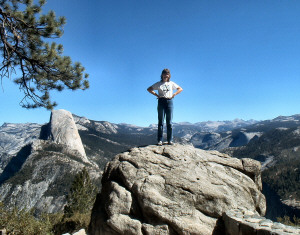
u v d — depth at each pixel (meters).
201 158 6.24
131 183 5.62
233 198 5.39
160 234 4.89
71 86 11.21
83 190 25.69
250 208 5.41
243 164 6.35
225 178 5.76
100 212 5.85
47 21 9.84
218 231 4.70
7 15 9.28
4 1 9.36
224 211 4.96
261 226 3.64
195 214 5.06
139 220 5.16
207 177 5.71
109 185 5.89
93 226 5.84
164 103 6.92
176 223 4.90
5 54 10.19
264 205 5.92
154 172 5.77
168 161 6.02
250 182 5.97
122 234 5.09
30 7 9.57
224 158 6.53
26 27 9.68
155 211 5.06
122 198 5.41
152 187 5.43
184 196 5.27
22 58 10.31
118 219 5.18
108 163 6.47
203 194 5.27
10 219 7.61
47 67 10.65
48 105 11.30
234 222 4.10
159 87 6.89
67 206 25.08
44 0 10.04
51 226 8.89
